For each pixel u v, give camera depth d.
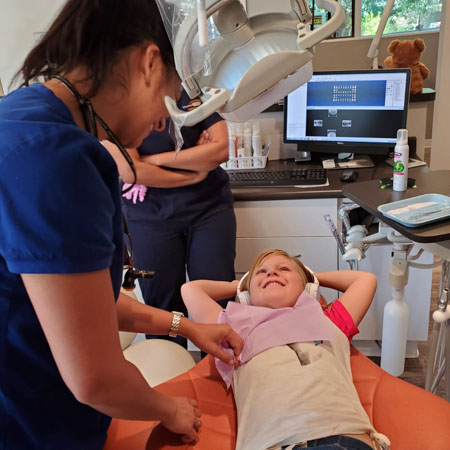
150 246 1.78
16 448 0.69
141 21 0.64
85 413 0.77
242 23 0.69
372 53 2.12
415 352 2.12
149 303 1.88
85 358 0.60
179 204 1.73
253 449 0.95
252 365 1.13
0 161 0.55
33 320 0.66
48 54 0.67
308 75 0.73
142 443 0.96
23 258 0.55
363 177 2.02
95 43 0.63
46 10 1.97
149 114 0.70
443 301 1.39
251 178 2.05
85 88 0.65
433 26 4.90
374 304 2.03
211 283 1.48
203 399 1.13
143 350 1.52
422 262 1.93
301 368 1.08
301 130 2.24
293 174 2.05
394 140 2.10
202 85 0.71
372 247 1.93
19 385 0.68
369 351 2.18
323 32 0.65
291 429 0.95
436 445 0.94
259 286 1.39
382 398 1.08
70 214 0.55
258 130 2.19
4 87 2.12
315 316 1.21
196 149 1.61
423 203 1.38
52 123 0.58
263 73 0.66
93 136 0.62
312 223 1.98
